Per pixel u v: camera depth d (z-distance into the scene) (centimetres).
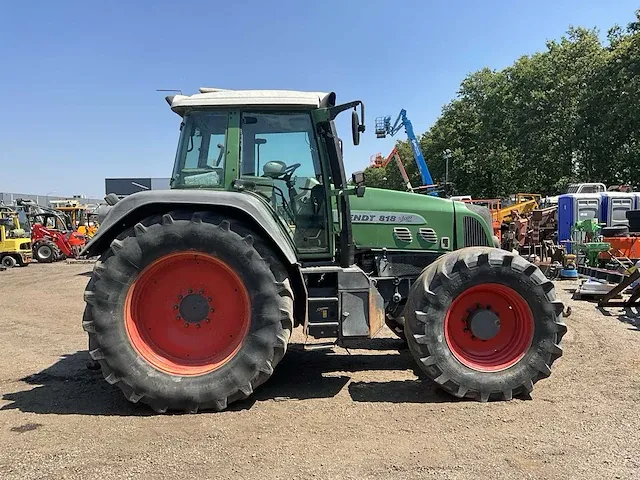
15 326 791
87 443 355
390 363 553
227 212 437
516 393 437
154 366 415
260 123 477
